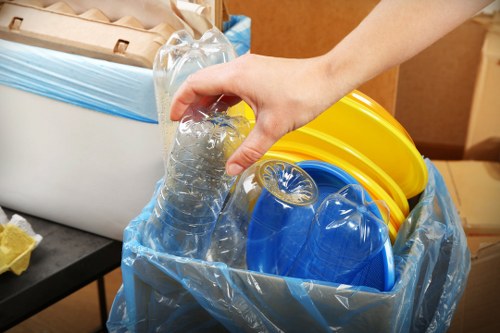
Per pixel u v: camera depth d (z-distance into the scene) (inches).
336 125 37.8
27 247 39.4
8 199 46.3
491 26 83.7
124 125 40.2
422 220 35.2
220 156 31.1
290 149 37.5
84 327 59.1
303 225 31.8
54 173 43.4
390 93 66.7
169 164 32.1
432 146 93.2
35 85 40.9
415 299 34.8
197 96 30.3
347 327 29.9
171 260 30.0
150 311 32.2
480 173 79.6
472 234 68.3
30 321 59.7
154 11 42.4
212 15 43.5
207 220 32.5
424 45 28.3
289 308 29.8
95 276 43.2
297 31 65.9
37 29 41.1
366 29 28.2
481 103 86.9
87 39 40.0
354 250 30.5
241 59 29.5
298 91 28.3
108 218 43.5
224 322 30.9
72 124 41.4
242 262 33.1
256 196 32.1
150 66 39.2
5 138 43.8
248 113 37.6
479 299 54.7
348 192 32.4
